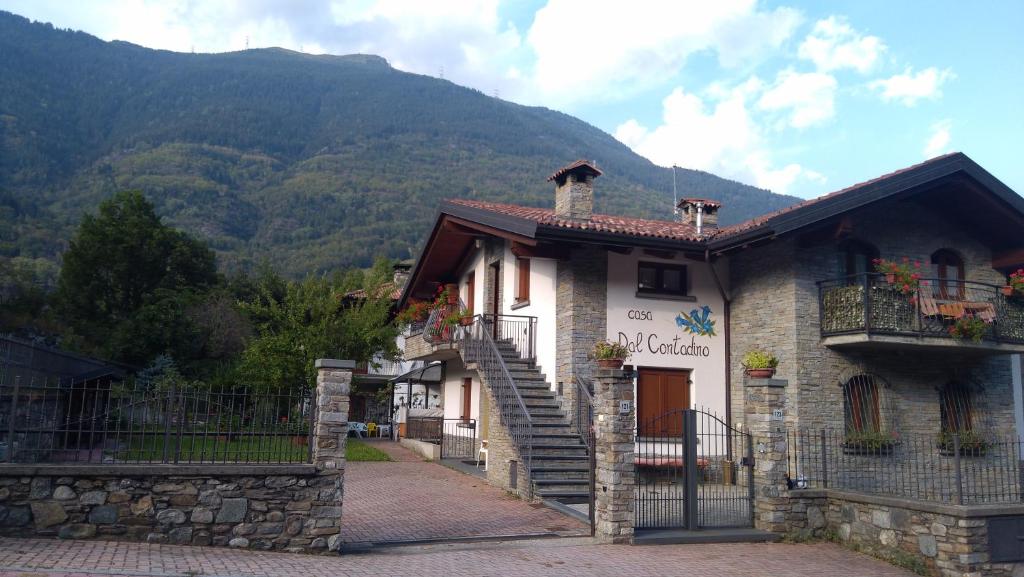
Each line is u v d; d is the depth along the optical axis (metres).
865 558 11.23
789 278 16.17
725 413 17.64
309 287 27.05
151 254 37.88
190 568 8.08
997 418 17.31
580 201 18.66
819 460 15.43
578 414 16.22
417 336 23.45
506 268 20.22
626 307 17.31
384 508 13.59
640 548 10.91
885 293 15.27
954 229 17.88
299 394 10.52
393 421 34.00
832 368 15.96
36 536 8.79
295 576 8.25
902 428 16.34
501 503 14.11
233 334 31.39
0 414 10.52
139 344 29.16
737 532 11.81
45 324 33.09
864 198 15.34
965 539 10.07
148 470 9.24
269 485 9.70
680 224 20.59
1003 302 16.36
